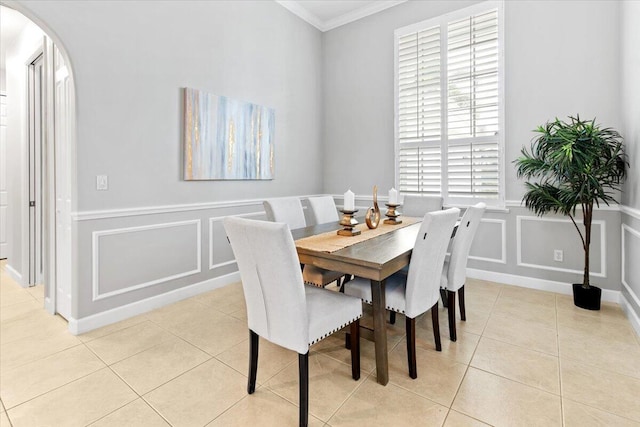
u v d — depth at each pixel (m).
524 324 2.44
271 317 1.52
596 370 1.85
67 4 2.18
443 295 2.74
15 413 1.53
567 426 1.44
